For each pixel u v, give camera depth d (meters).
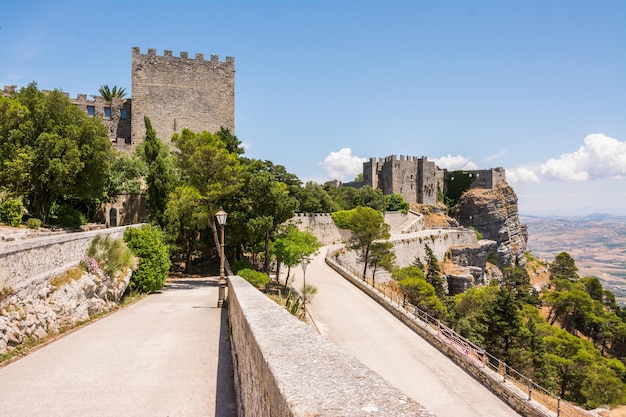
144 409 7.70
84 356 11.17
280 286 36.28
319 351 3.98
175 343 12.64
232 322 11.83
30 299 12.94
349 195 93.62
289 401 2.63
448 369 21.23
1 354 10.74
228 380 9.31
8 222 27.81
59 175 30.83
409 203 117.25
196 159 31.09
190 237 38.50
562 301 66.69
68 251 16.94
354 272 47.69
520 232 123.94
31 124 32.09
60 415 7.39
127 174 47.22
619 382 39.41
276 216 36.88
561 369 40.44
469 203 121.06
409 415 2.37
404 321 28.92
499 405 17.78
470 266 80.25
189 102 61.50
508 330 34.31
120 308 19.42
